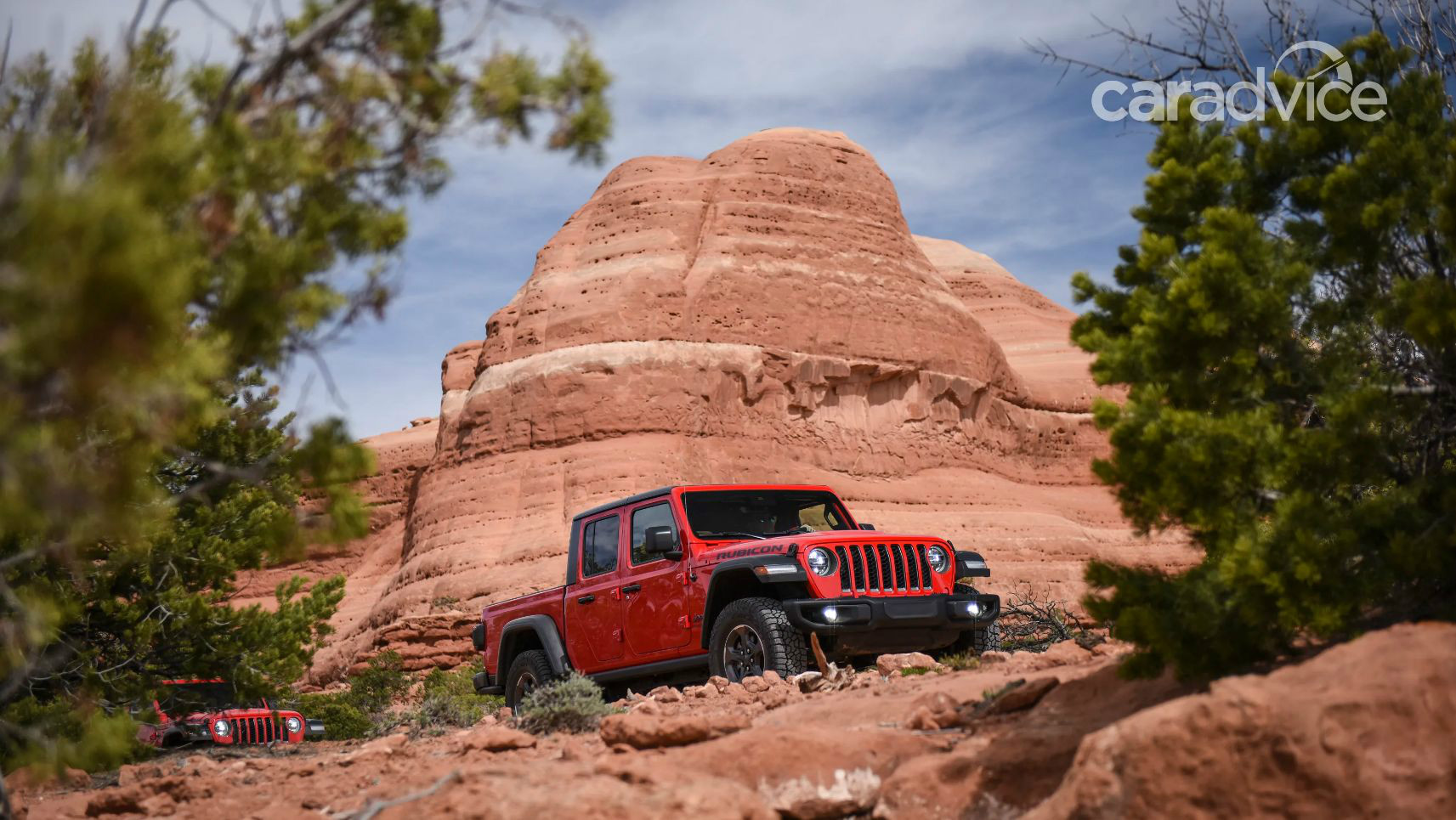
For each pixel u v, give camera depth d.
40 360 3.23
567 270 76.50
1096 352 6.17
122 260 3.05
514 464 67.88
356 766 7.38
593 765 5.54
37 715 10.04
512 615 12.31
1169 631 5.33
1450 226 5.34
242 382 8.01
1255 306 5.63
